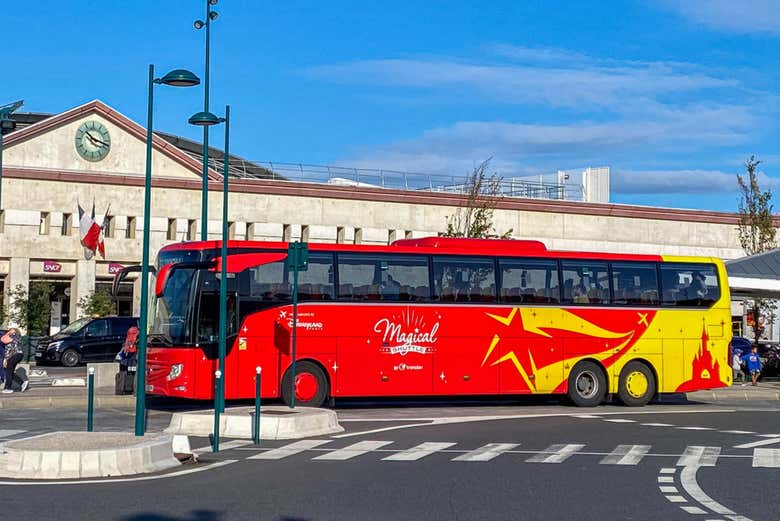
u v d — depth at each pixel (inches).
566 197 3011.8
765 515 462.9
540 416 1023.6
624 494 523.2
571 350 1144.2
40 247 2351.1
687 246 3006.9
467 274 1112.2
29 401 1072.2
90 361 1996.8
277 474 589.0
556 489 538.3
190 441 770.2
